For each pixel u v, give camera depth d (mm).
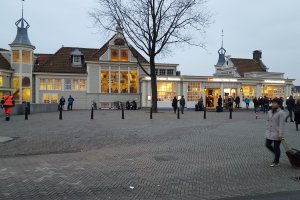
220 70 56875
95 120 22766
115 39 44938
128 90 45125
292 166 9492
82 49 47875
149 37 31516
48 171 9039
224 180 8219
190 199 6777
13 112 27547
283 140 9508
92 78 44031
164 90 41125
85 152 11758
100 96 44219
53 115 27875
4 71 38875
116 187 7613
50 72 42656
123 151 11914
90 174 8758
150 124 20250
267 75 49969
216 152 11727
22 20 41906
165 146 12867
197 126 19328
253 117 27203
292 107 22641
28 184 7777
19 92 40438
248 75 51406
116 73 44875
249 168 9438
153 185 7789
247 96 45375
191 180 8227
